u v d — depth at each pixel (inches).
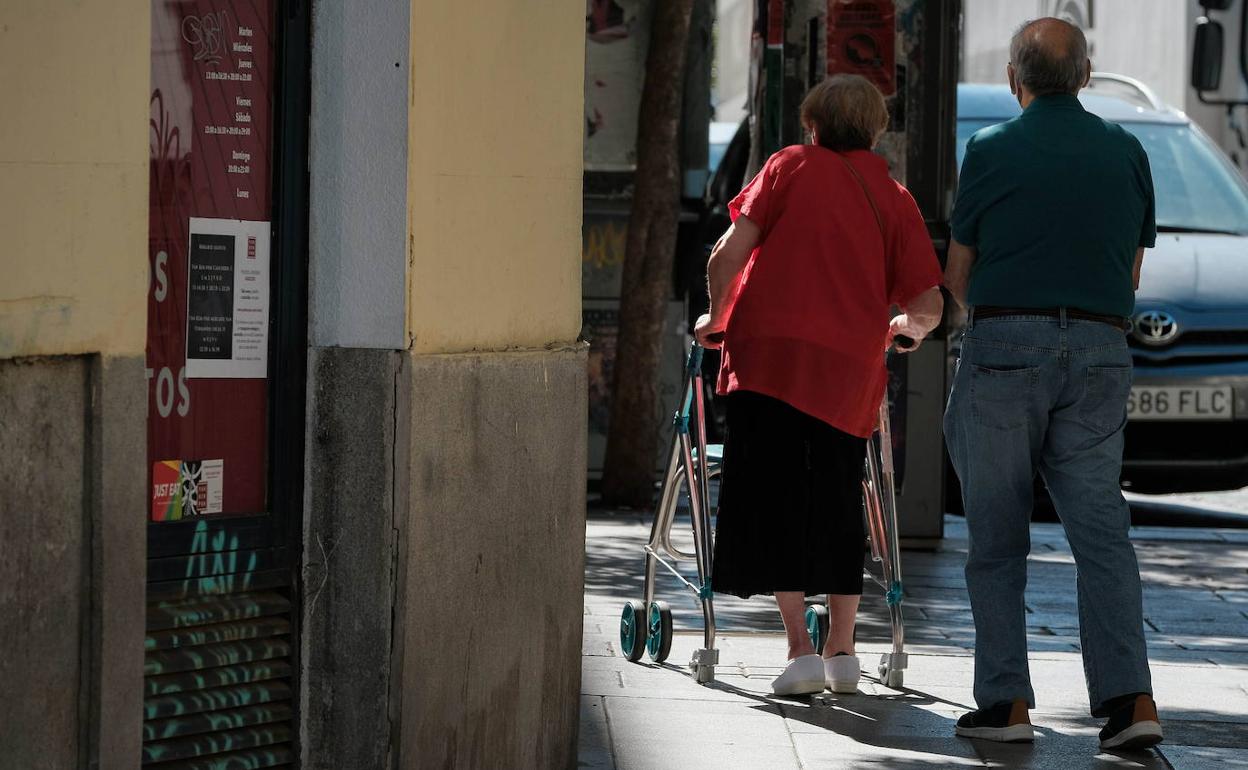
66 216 334.3
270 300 405.7
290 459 409.4
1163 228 1155.9
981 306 546.3
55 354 333.4
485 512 433.7
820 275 585.9
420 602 410.0
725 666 651.5
